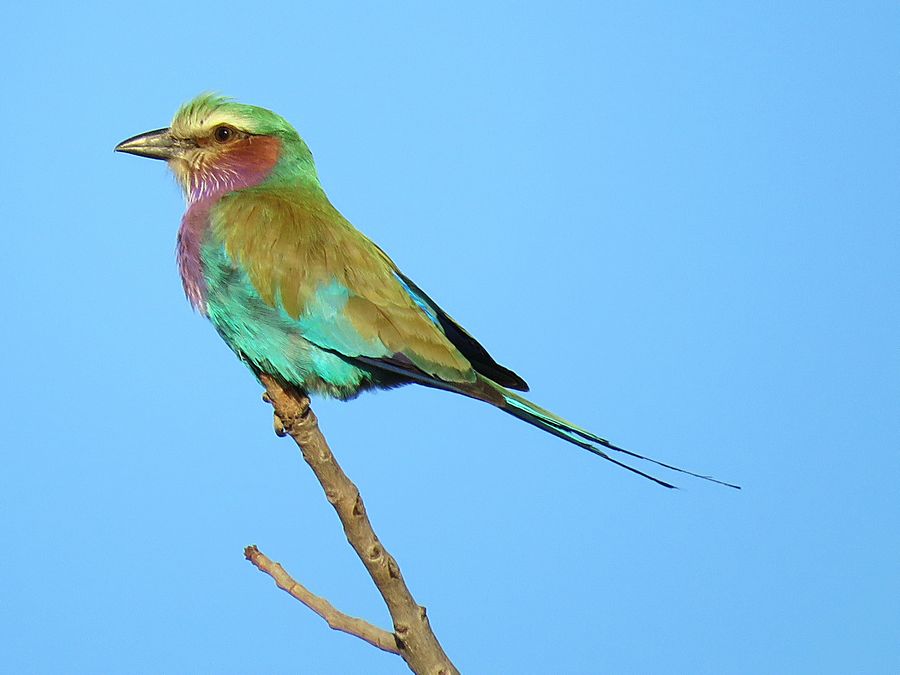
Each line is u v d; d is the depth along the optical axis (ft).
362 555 25.21
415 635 25.02
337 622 25.44
